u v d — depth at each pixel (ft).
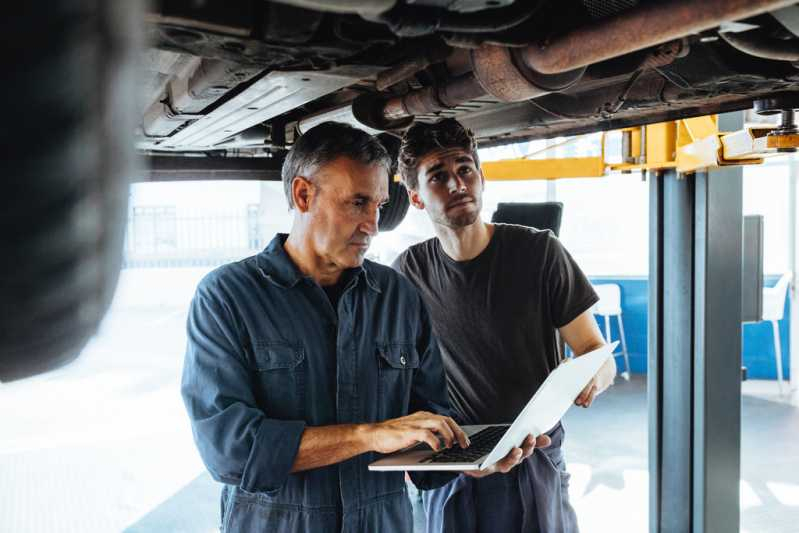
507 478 5.32
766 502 11.63
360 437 3.76
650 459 8.67
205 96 3.44
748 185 21.53
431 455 3.98
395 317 4.41
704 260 7.88
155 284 31.89
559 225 7.29
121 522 11.18
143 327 27.76
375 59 2.82
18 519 11.25
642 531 10.66
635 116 4.73
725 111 4.25
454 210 5.24
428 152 5.20
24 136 0.73
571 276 5.51
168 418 16.49
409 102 3.90
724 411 8.06
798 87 3.73
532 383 5.49
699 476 8.13
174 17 1.99
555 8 2.38
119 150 0.81
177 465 13.57
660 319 8.54
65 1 0.69
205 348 3.92
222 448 3.74
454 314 5.55
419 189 5.42
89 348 1.21
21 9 0.67
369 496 4.09
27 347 1.08
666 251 8.32
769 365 20.97
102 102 0.75
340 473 4.00
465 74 3.42
